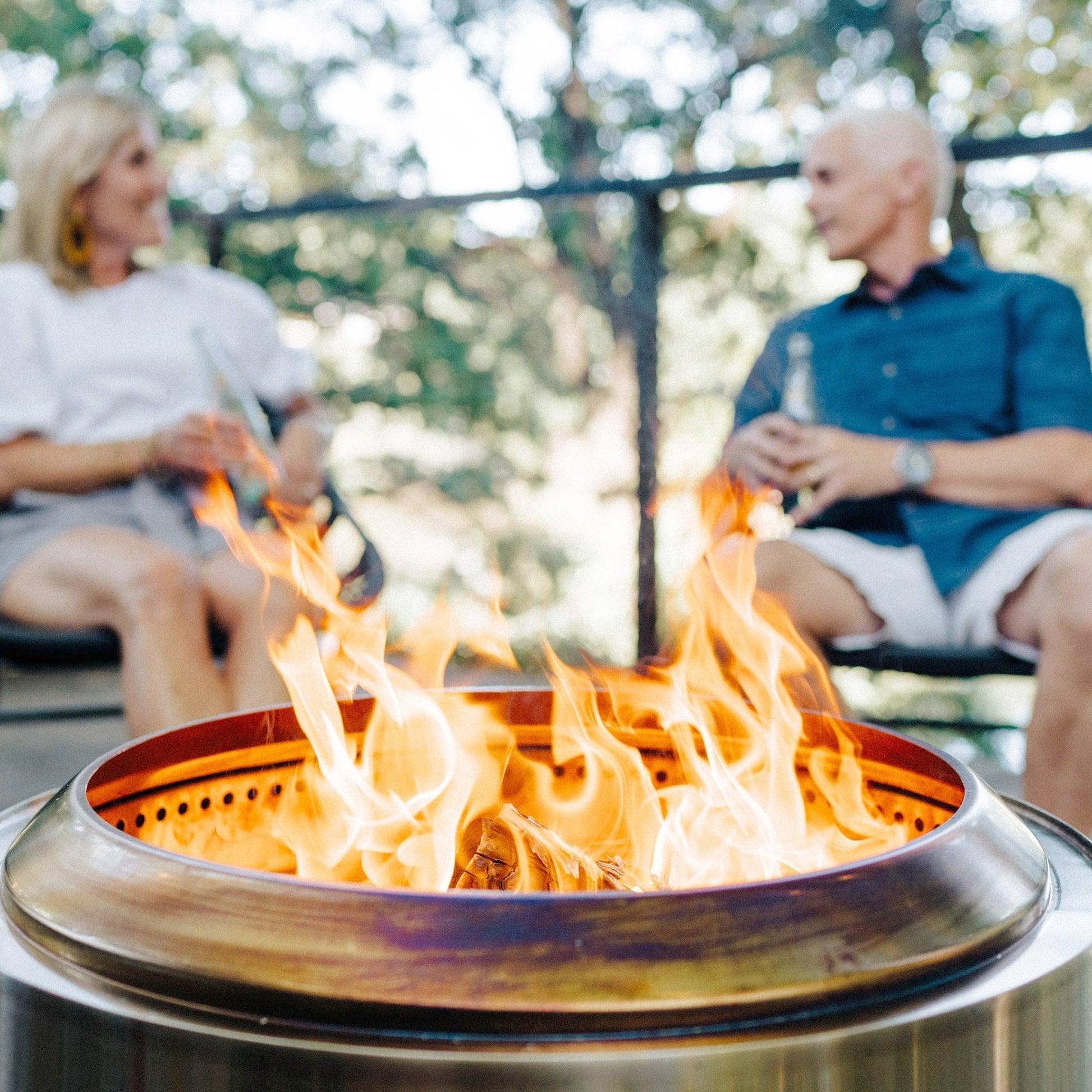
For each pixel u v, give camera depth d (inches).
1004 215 225.9
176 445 66.9
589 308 262.1
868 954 23.4
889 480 66.2
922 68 241.8
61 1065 23.8
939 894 25.3
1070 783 56.2
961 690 188.4
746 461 69.0
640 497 89.7
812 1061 22.0
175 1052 22.6
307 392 82.9
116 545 61.5
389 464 234.4
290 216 98.7
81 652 61.9
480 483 237.5
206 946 23.4
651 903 23.2
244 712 37.6
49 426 71.1
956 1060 23.3
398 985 22.2
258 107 251.0
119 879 25.5
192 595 61.4
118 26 238.1
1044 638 59.1
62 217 72.9
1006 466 65.0
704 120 257.6
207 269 82.9
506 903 23.1
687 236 249.3
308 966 22.6
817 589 66.1
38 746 99.0
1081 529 60.9
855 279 244.2
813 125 253.4
